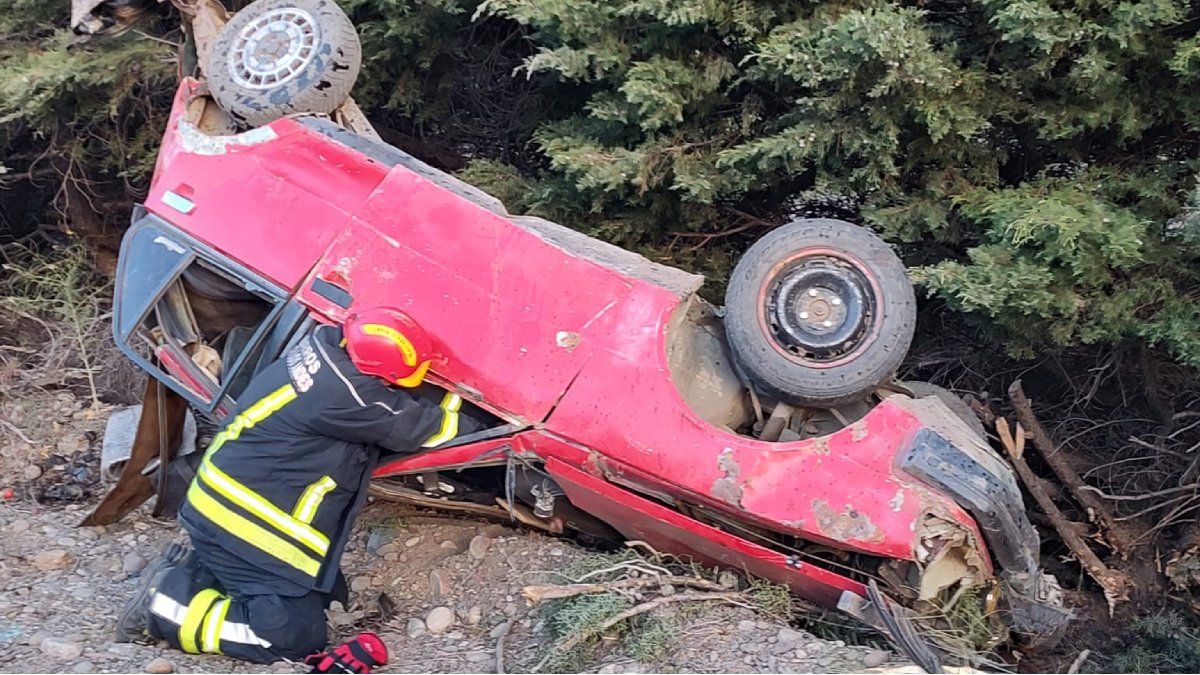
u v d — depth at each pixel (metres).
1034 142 5.18
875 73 4.74
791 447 3.81
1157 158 5.00
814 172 5.59
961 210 4.98
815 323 3.85
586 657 3.77
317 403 3.70
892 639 3.71
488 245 3.99
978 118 4.83
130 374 5.90
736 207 5.92
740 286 3.92
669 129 5.46
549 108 6.43
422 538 4.68
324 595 3.91
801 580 3.90
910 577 3.83
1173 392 5.20
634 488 3.88
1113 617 4.80
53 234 7.13
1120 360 5.24
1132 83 4.75
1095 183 4.87
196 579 3.83
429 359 3.86
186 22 5.00
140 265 4.25
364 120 4.68
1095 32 4.47
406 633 4.13
